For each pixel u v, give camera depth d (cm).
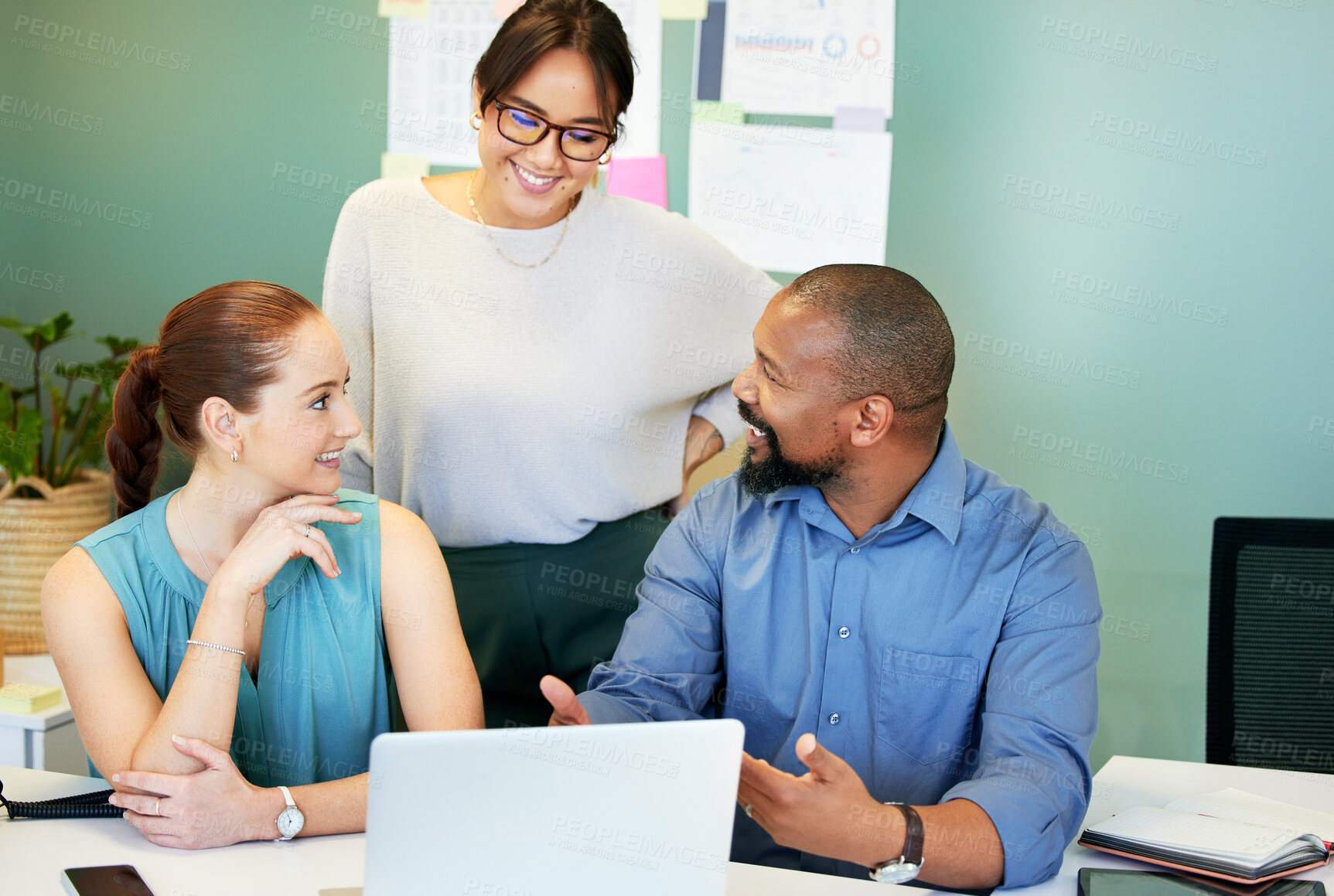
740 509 144
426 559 137
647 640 141
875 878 105
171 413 128
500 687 183
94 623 124
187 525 130
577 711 106
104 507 231
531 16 151
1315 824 123
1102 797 138
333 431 129
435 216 174
